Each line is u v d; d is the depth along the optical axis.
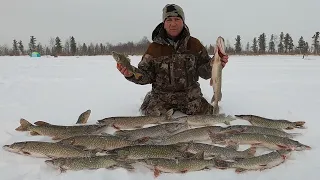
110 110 2.20
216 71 1.66
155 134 1.58
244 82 3.79
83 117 1.81
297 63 8.20
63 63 8.65
